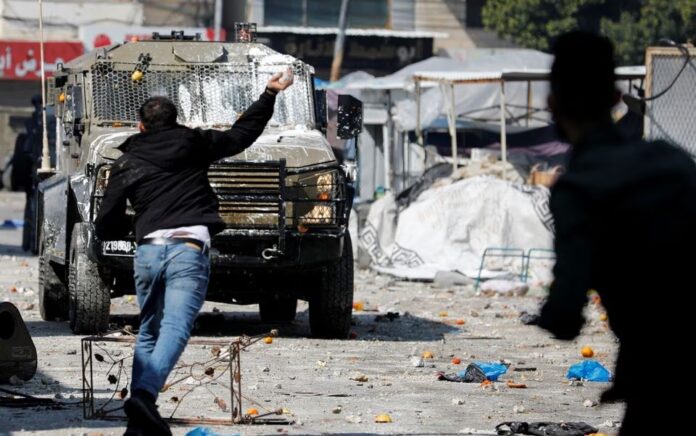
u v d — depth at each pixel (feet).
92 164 91.81
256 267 90.84
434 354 90.79
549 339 102.53
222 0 368.48
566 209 34.63
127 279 96.43
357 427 60.49
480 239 159.63
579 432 59.31
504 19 367.45
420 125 209.67
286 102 102.27
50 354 84.53
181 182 55.11
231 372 60.64
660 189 34.65
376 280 155.94
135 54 102.78
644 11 336.90
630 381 36.06
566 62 35.91
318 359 85.71
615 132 35.91
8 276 150.92
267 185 90.43
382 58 388.16
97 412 61.16
